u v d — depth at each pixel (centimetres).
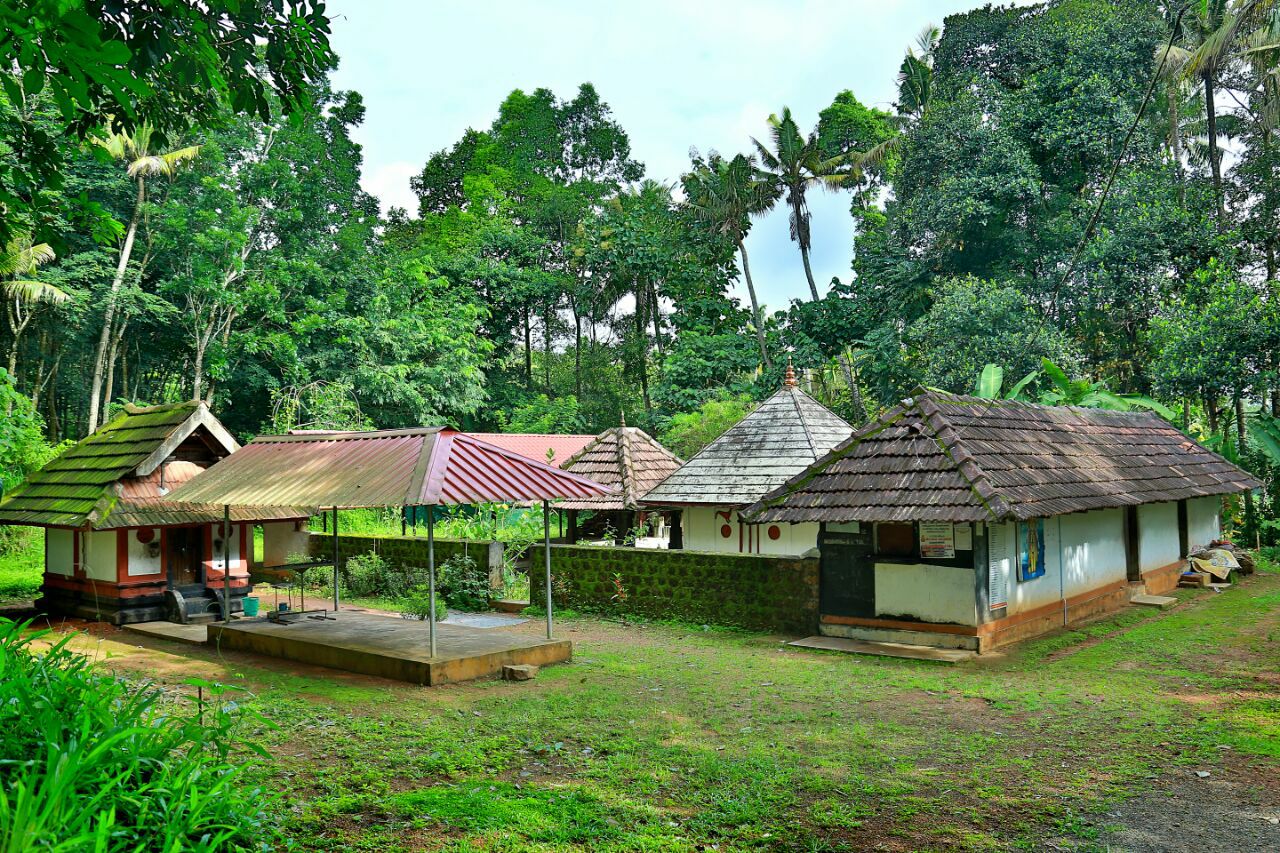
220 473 1180
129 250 2680
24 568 1941
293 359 3062
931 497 1077
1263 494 2266
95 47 440
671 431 3041
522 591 1565
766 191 3538
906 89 3553
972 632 1066
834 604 1177
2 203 773
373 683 924
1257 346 2025
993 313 2572
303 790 582
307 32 720
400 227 4953
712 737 725
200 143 2831
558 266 4616
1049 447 1345
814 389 3681
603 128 4925
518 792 587
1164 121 2994
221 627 1152
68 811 335
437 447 991
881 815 549
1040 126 2958
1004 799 576
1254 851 493
